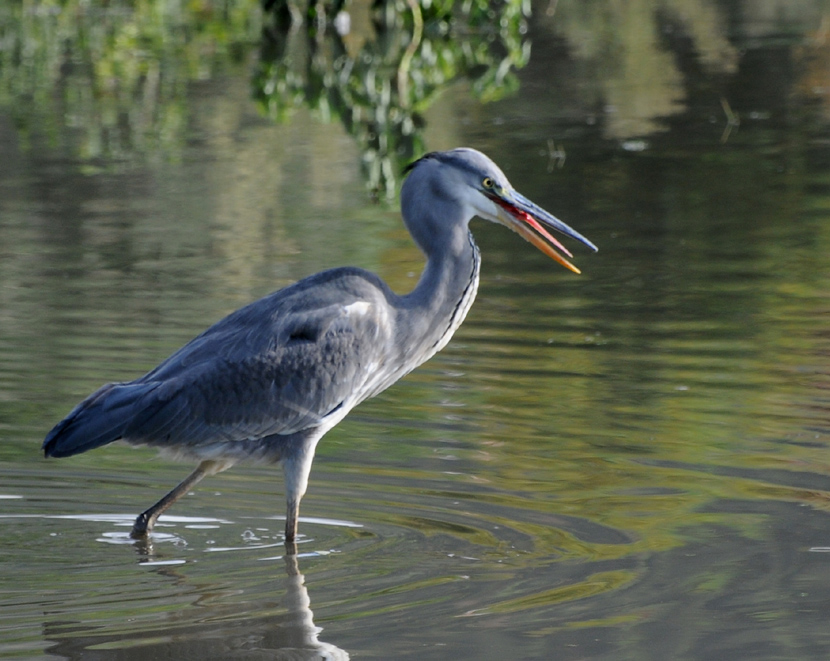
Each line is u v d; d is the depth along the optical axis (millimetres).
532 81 30578
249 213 18828
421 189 9484
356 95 28938
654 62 33156
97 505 9609
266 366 8938
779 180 20562
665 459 10047
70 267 16016
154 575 8211
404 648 7008
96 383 11805
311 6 37312
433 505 9320
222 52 35469
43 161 22562
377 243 17047
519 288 15312
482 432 10742
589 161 22094
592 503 9242
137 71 32625
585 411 11141
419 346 9578
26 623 7418
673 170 21422
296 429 9055
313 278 9289
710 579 7871
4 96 29297
